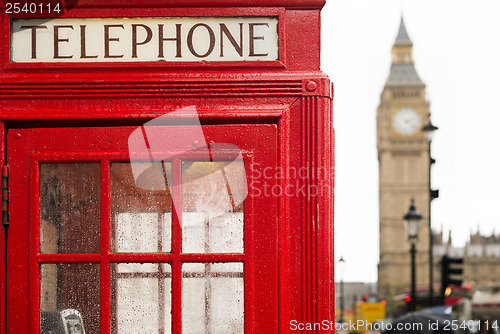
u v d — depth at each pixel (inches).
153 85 83.7
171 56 84.6
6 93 83.2
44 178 82.3
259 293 81.1
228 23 84.7
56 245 81.7
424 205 3609.7
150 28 84.7
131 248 81.5
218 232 81.9
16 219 81.4
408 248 3558.1
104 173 81.6
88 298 81.0
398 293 3371.1
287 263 81.9
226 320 81.1
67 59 84.6
